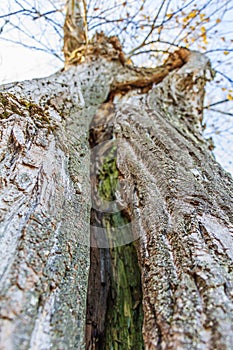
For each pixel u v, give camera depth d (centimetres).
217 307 54
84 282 69
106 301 104
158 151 109
